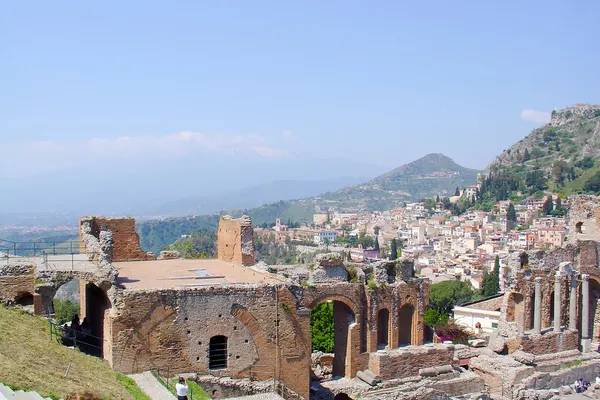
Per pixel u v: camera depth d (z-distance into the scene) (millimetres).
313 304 58281
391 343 62969
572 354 74438
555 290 75500
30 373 36188
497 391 68438
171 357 49344
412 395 58812
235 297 51625
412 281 64688
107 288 49219
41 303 49875
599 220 82312
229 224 68625
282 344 53406
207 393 49031
